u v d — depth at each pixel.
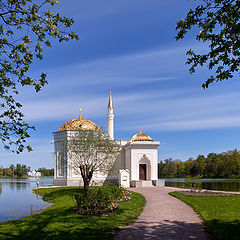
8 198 28.80
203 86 9.93
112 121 47.25
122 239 9.08
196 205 16.14
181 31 9.62
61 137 39.94
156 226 10.90
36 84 10.59
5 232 12.38
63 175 39.06
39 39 9.90
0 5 9.27
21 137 10.50
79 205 14.63
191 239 8.87
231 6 9.05
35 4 9.27
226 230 9.72
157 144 38.16
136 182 34.72
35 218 15.11
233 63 9.42
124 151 43.78
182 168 111.12
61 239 9.63
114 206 14.50
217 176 96.06
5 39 9.82
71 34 9.80
